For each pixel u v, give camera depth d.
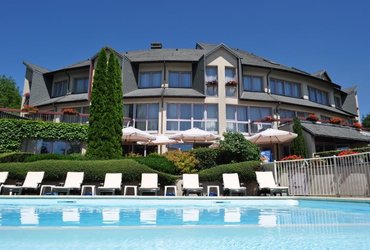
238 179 13.95
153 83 25.27
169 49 30.27
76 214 8.70
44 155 15.16
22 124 19.23
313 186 12.42
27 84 30.80
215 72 25.08
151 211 9.67
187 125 23.62
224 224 6.96
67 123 20.08
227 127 23.92
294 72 27.38
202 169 15.73
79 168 13.32
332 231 5.97
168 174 14.23
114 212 9.28
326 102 30.53
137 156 16.64
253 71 26.30
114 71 17.12
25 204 10.89
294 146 21.19
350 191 10.87
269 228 6.36
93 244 4.79
